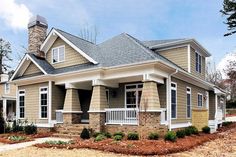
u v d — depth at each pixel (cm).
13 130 1955
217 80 5281
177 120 1773
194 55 2202
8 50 5612
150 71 1497
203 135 1714
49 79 1923
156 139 1374
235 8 1998
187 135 1584
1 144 1436
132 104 1791
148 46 2147
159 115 1523
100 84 1681
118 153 1077
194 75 2116
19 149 1224
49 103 1916
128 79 1695
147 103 1488
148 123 1474
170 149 1103
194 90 2197
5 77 3791
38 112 2009
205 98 2545
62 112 1864
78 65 1884
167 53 2134
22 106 2173
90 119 1680
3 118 2000
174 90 1764
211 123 2331
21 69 2186
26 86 2141
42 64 2022
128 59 1633
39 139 1603
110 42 2091
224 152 1170
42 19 2255
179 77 1823
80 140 1427
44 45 2098
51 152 1112
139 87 1772
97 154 1059
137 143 1221
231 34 2127
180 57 2069
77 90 1884
